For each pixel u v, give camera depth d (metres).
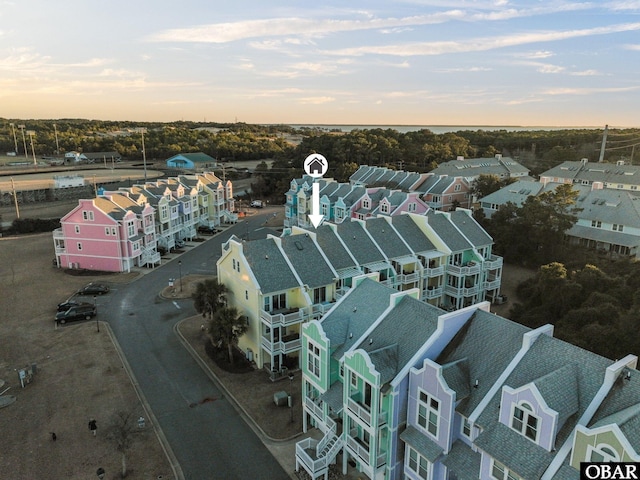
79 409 34.38
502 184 91.50
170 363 41.25
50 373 39.31
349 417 27.17
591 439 17.70
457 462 22.69
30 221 91.12
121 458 29.28
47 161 182.50
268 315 37.25
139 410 34.34
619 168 102.44
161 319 50.59
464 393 23.22
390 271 46.19
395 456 25.48
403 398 24.89
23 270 67.75
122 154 197.25
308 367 30.95
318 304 39.78
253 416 33.72
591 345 30.31
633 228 64.50
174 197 85.69
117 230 65.88
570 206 72.00
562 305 41.03
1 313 52.06
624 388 19.84
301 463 27.78
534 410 19.66
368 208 77.88
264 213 113.94
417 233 52.06
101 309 53.38
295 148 157.25
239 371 39.75
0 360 41.47
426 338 26.28
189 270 68.56
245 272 40.09
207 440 31.25
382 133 180.75
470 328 26.50
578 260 58.38
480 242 52.88
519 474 19.34
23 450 29.84
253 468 28.73
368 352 26.38
